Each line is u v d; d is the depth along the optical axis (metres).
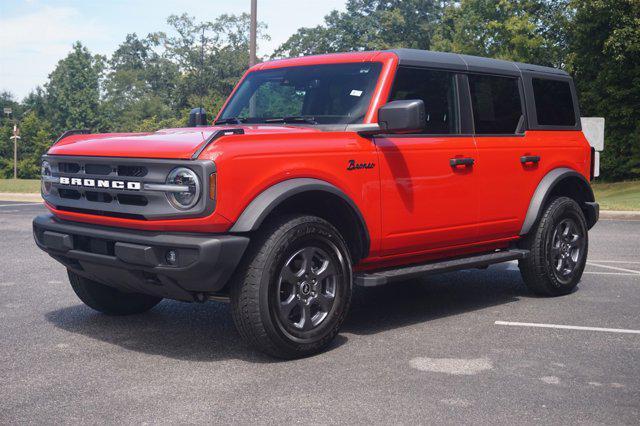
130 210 4.86
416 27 85.94
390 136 5.74
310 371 4.76
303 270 5.03
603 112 37.69
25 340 5.58
